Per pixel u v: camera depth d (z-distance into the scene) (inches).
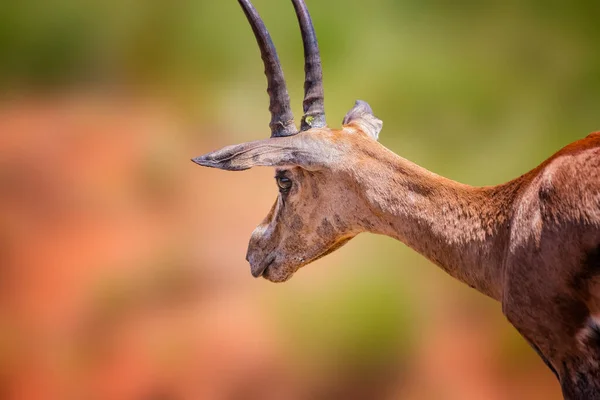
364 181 312.8
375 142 321.7
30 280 632.4
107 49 897.5
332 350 560.7
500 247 296.5
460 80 742.5
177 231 668.7
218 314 593.6
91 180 730.8
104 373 561.3
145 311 603.5
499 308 578.6
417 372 550.0
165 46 876.0
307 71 328.5
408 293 584.4
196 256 642.8
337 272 602.2
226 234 661.9
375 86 752.3
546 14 789.2
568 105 727.1
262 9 832.9
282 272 341.7
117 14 901.8
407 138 719.1
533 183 286.0
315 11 807.1
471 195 305.9
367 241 621.3
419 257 608.4
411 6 820.0
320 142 314.8
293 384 548.7
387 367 553.9
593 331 271.0
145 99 850.1
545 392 528.7
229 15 861.8
